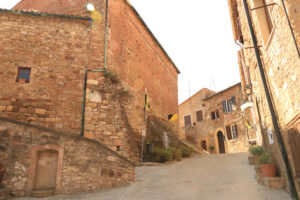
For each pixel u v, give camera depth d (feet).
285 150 18.16
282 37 15.99
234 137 71.72
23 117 32.91
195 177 29.73
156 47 71.51
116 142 35.68
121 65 46.47
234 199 19.29
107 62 40.81
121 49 47.70
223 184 24.77
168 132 57.16
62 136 25.90
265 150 28.66
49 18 38.58
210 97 86.43
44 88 34.91
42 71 35.58
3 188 22.40
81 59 37.93
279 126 19.34
